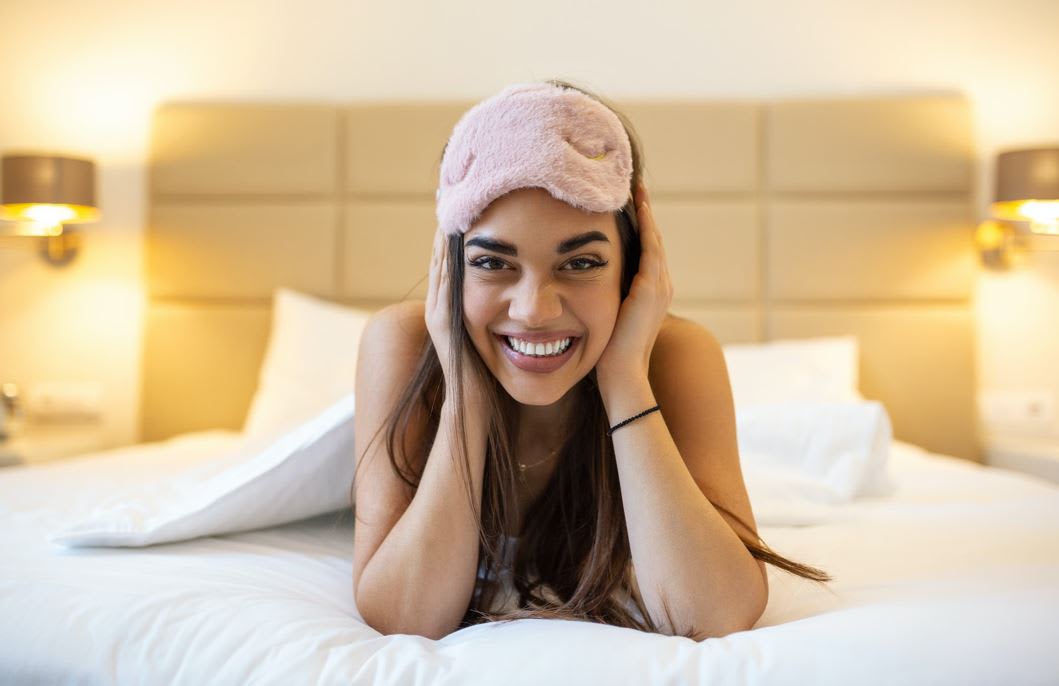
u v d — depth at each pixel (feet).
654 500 2.70
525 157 2.51
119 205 8.51
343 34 8.40
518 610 2.92
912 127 7.96
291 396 7.08
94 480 5.09
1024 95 8.13
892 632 2.21
